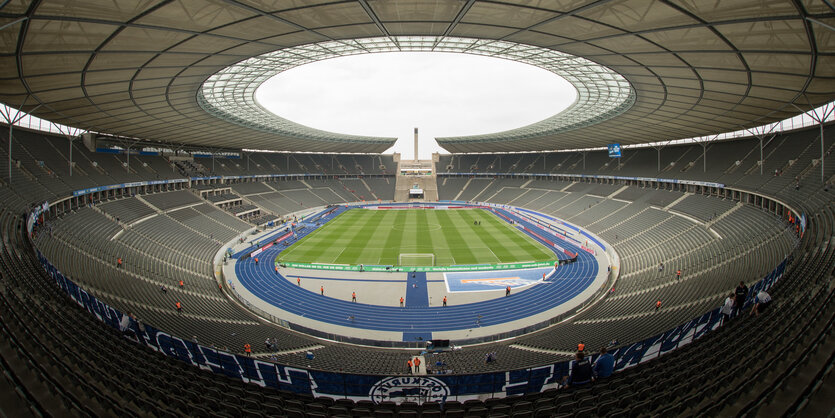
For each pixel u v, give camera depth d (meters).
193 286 34.62
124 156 60.12
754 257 30.11
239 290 36.66
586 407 10.39
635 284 35.34
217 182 76.19
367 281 39.44
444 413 11.10
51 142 48.44
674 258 38.69
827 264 19.03
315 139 81.12
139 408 9.47
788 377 8.08
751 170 49.06
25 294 16.48
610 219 61.28
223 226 58.22
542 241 55.56
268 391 13.62
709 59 21.33
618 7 15.66
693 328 17.42
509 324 29.47
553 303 33.31
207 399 10.62
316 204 93.00
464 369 20.45
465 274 41.41
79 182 44.56
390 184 116.06
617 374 13.68
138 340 17.66
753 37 17.08
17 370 9.39
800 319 12.54
